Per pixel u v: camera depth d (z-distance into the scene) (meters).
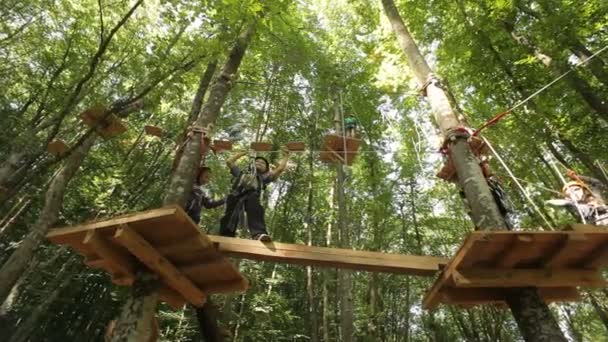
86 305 12.75
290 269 14.87
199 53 6.17
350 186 14.52
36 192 11.04
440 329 15.93
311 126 14.09
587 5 6.56
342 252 3.92
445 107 5.29
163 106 12.05
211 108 5.07
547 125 8.06
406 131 12.19
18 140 6.69
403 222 14.39
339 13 12.52
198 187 5.09
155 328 3.79
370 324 11.84
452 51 8.13
